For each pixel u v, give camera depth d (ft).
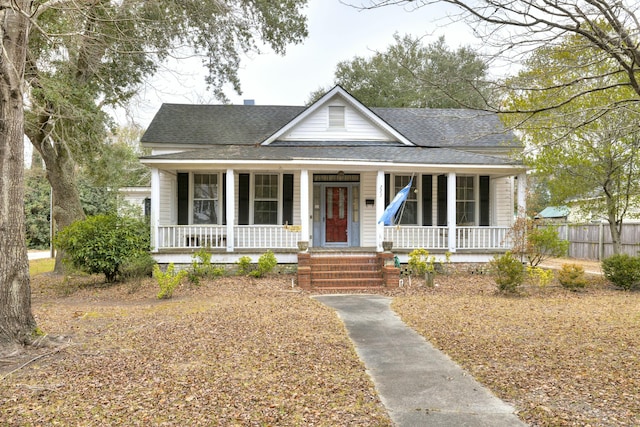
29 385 17.80
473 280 47.83
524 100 36.73
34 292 44.29
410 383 18.24
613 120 41.24
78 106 51.80
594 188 49.60
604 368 19.48
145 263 46.37
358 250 50.96
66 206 59.67
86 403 16.06
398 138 58.95
